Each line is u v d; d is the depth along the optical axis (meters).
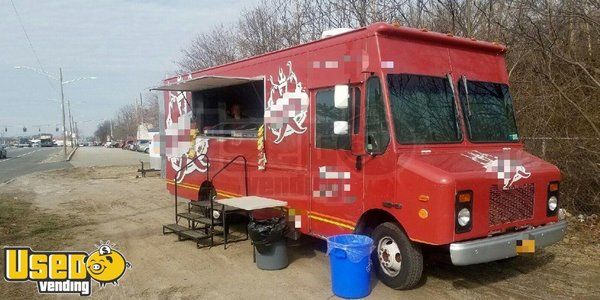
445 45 6.09
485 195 5.06
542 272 6.18
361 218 5.81
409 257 5.27
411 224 5.10
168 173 10.95
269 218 6.86
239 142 8.22
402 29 5.67
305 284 5.86
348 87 5.79
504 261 6.63
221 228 8.93
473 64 6.28
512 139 6.39
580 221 8.34
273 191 7.38
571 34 9.09
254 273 6.30
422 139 5.52
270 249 6.38
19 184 17.64
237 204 6.91
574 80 8.81
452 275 6.06
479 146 5.96
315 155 6.50
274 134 7.33
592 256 6.78
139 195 14.13
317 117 6.49
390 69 5.55
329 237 5.72
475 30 11.35
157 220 10.04
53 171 24.03
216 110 9.18
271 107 7.44
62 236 8.55
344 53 6.05
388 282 5.56
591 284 5.74
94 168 25.86
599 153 8.13
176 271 6.44
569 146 8.61
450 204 4.79
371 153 5.59
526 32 9.27
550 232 5.54
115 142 95.81
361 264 5.28
